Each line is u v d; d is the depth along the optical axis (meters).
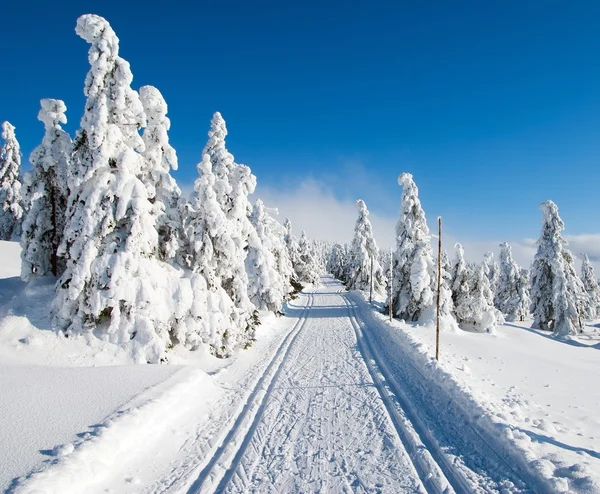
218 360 14.55
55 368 10.60
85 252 12.23
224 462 6.85
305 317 28.89
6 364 10.71
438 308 14.32
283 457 7.07
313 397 10.61
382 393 10.87
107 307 12.55
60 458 5.79
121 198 12.62
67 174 13.78
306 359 15.26
